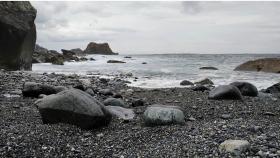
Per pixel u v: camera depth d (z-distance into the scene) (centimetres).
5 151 757
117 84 2239
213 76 2862
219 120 1066
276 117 1130
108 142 848
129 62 6059
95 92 1733
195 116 1140
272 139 800
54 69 3956
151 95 1677
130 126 1005
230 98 1461
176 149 767
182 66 4481
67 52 6969
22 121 1023
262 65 3447
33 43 3697
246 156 700
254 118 1105
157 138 868
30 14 3516
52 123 980
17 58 3409
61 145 813
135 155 748
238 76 2839
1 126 949
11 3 3353
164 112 995
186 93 1722
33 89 1474
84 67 4431
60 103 975
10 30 3228
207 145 772
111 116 1028
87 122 945
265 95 1659
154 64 5153
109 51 12938
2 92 1599
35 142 821
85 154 763
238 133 858
